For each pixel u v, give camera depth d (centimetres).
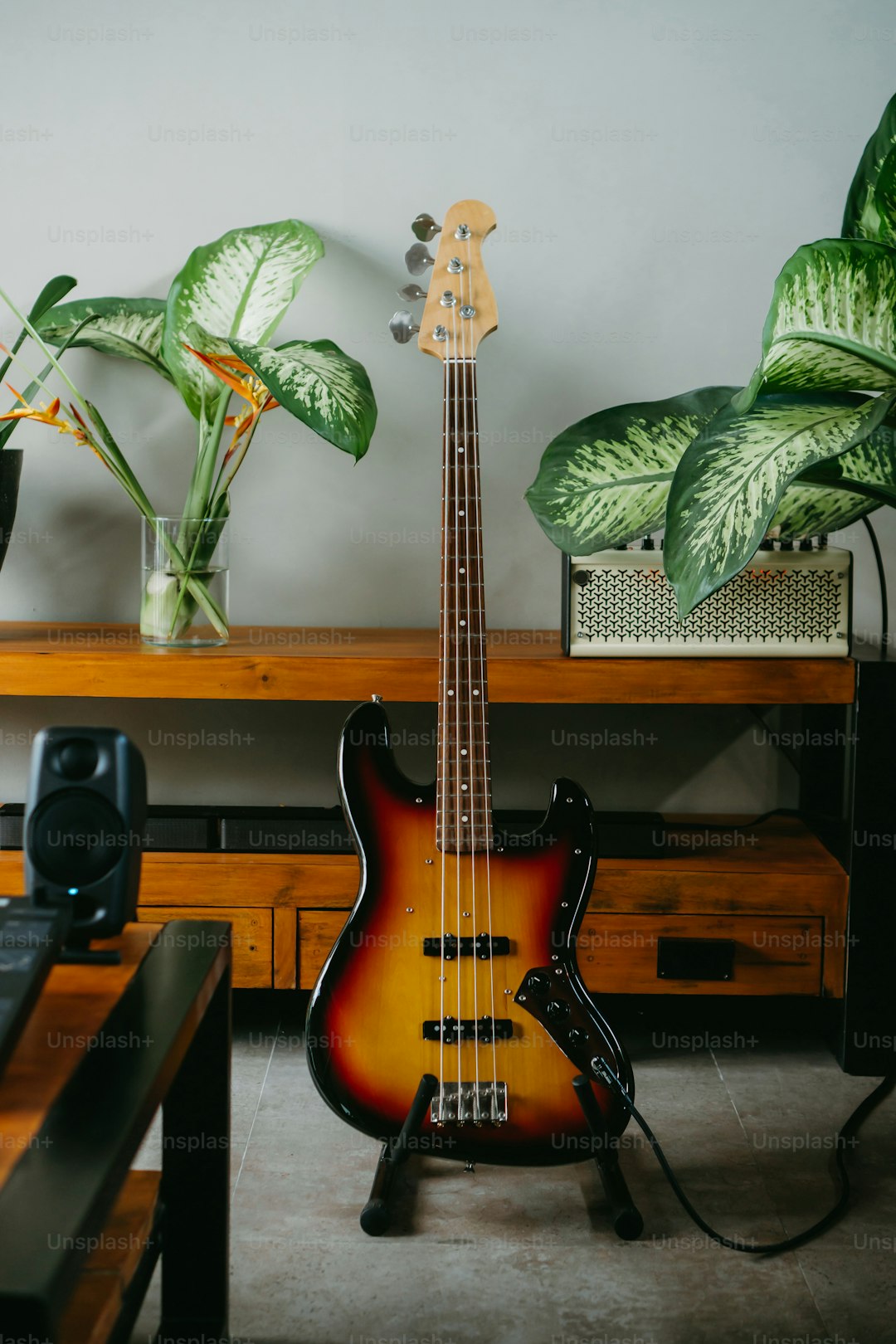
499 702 199
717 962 198
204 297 215
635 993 203
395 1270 146
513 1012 158
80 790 103
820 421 152
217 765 240
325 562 237
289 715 239
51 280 216
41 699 239
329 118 225
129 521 237
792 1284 143
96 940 105
